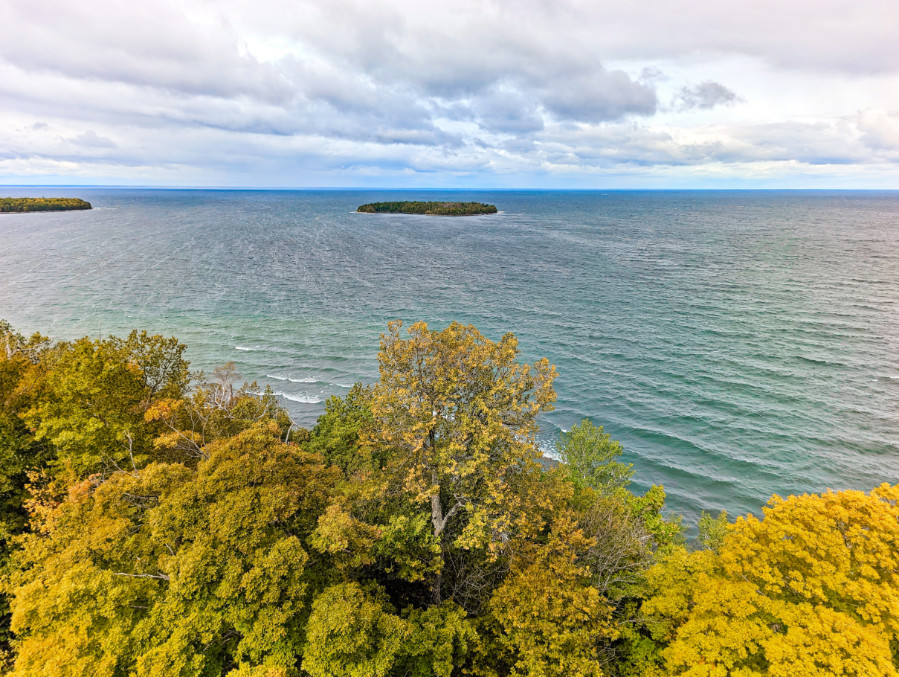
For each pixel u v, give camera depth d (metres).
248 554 14.95
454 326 22.11
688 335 69.88
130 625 14.28
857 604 14.94
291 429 30.31
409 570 18.81
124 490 16.91
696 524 35.03
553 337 69.81
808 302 84.75
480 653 18.86
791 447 43.12
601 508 22.50
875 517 15.25
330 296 91.38
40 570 16.42
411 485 19.86
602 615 18.00
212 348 63.94
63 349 29.73
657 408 49.62
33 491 19.64
